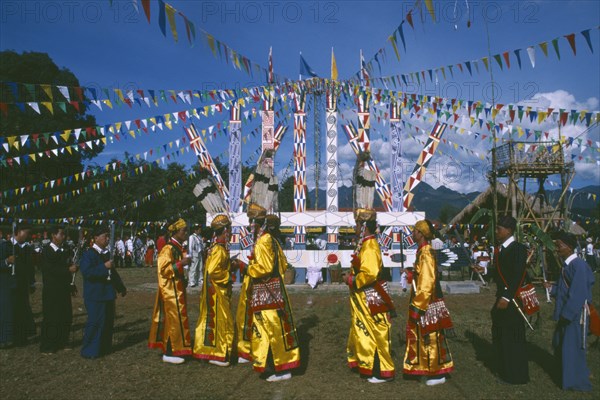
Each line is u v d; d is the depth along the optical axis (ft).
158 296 18.42
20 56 80.84
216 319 17.92
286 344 16.08
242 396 14.64
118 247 69.82
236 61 23.15
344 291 38.52
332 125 48.08
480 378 16.03
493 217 44.34
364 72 35.68
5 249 20.68
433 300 15.55
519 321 15.39
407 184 50.08
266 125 49.11
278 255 16.65
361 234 16.22
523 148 45.55
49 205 82.38
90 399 14.51
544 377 16.20
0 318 20.36
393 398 14.29
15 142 25.31
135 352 19.75
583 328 14.82
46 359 18.78
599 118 23.26
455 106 28.40
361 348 15.76
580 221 64.49
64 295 20.13
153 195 53.52
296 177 49.83
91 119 70.44
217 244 18.31
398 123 50.55
